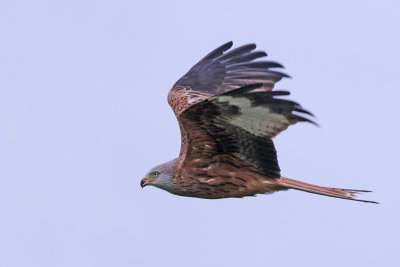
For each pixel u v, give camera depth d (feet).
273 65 55.72
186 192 50.14
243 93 41.24
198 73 58.49
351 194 47.19
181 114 44.21
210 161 48.34
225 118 44.09
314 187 47.39
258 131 44.29
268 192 48.70
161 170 50.19
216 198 50.34
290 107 41.32
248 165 47.88
